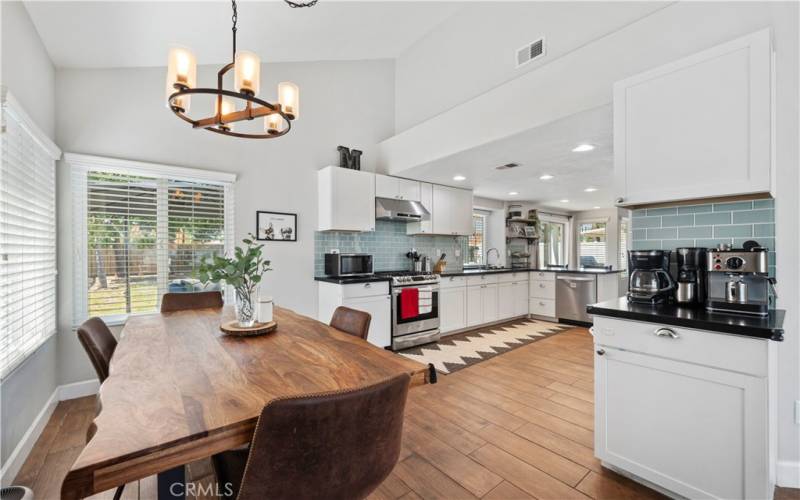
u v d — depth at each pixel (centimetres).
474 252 630
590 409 246
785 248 173
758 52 148
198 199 324
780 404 173
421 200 463
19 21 200
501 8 324
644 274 191
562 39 272
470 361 352
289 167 381
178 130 313
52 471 181
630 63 218
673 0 216
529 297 581
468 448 198
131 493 167
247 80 154
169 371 120
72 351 268
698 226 195
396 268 479
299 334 171
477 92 349
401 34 407
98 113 278
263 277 364
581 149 324
